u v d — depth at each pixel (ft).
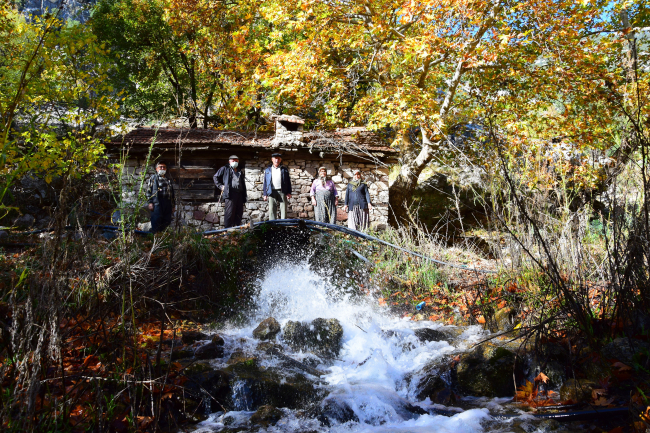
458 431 10.64
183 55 62.80
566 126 40.86
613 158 15.07
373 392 12.80
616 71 39.01
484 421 11.09
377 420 11.78
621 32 37.88
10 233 21.40
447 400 12.88
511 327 17.49
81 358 11.71
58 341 8.84
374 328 18.51
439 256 26.91
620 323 13.24
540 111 46.55
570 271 15.67
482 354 14.03
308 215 44.04
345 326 18.25
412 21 41.16
